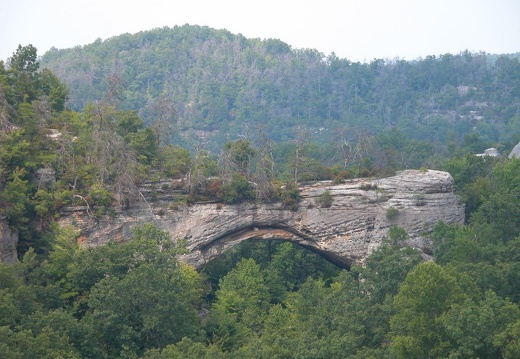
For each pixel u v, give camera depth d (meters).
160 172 107.12
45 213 97.25
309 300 90.06
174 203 105.62
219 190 107.44
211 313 96.00
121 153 104.31
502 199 105.00
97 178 102.00
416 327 71.06
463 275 78.81
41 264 89.00
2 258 89.00
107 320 80.06
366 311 77.62
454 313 69.44
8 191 92.94
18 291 77.56
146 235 92.19
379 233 111.56
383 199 111.81
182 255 104.69
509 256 90.81
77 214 99.31
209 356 72.62
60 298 86.25
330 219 111.56
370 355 71.62
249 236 110.88
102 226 100.56
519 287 84.00
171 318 82.56
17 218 93.12
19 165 98.00
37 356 69.00
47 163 100.88
